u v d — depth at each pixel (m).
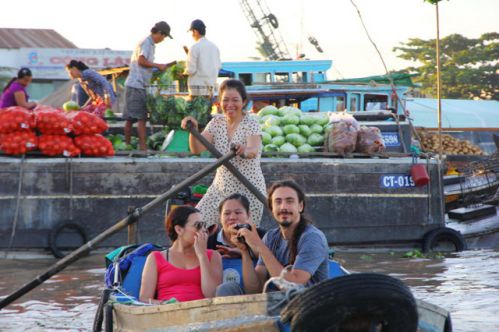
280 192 6.56
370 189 14.09
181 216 7.15
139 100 13.98
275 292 6.04
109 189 13.16
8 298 8.56
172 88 15.29
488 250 14.70
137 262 7.40
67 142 13.12
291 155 13.98
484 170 17.17
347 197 13.98
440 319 6.36
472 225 15.44
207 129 9.42
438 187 14.47
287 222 6.52
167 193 8.78
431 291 10.40
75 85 17.47
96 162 13.10
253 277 6.88
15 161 12.88
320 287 5.50
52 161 12.98
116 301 6.79
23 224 12.93
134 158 13.30
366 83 22.05
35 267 12.21
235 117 9.23
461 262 13.04
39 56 49.03
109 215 13.18
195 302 6.07
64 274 11.70
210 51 13.99
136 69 13.97
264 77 23.33
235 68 23.03
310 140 14.40
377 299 5.44
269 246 6.89
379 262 13.03
